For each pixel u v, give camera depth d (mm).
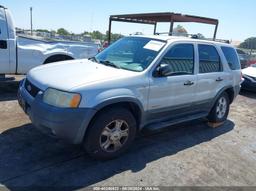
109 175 3658
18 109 5824
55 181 3422
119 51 4867
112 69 4234
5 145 4191
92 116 3578
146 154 4348
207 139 5250
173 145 4805
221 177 3928
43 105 3537
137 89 4035
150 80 4211
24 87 4172
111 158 4047
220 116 6090
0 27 6500
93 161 3949
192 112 5305
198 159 4383
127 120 4016
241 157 4641
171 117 4871
